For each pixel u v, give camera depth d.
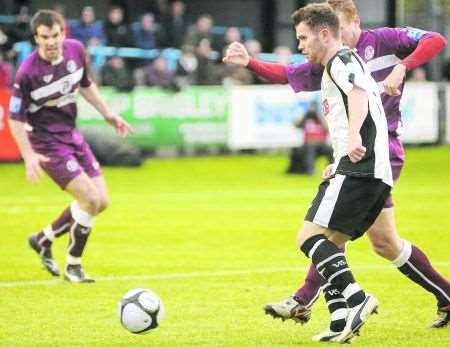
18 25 47.66
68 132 20.48
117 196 35.66
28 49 49.16
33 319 16.88
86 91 21.05
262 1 61.81
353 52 14.40
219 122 49.69
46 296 18.81
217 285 19.92
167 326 16.30
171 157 49.97
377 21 60.00
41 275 21.11
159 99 48.41
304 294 15.24
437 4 58.22
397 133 16.00
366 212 14.36
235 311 17.47
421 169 45.09
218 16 62.53
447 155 50.81
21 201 34.25
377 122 14.27
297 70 16.30
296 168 42.94
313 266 15.19
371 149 14.21
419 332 15.77
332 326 14.84
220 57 55.19
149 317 14.89
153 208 32.53
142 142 48.09
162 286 19.83
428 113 54.25
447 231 27.50
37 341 15.30
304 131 42.84
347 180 14.20
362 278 20.56
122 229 28.03
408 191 37.16
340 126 14.28
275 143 50.56
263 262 22.69
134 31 52.19
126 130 21.42
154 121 48.31
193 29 51.75
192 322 16.59
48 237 20.72
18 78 19.94
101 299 18.55
